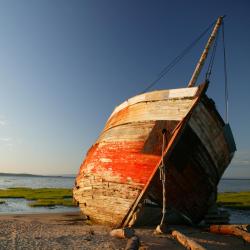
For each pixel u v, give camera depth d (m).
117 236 11.22
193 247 9.04
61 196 38.31
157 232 11.80
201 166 13.52
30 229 13.09
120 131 14.57
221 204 30.91
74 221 18.00
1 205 28.91
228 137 14.31
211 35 15.39
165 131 12.82
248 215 24.03
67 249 9.12
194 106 12.22
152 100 13.59
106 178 14.70
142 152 13.31
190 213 14.08
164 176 12.10
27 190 51.31
